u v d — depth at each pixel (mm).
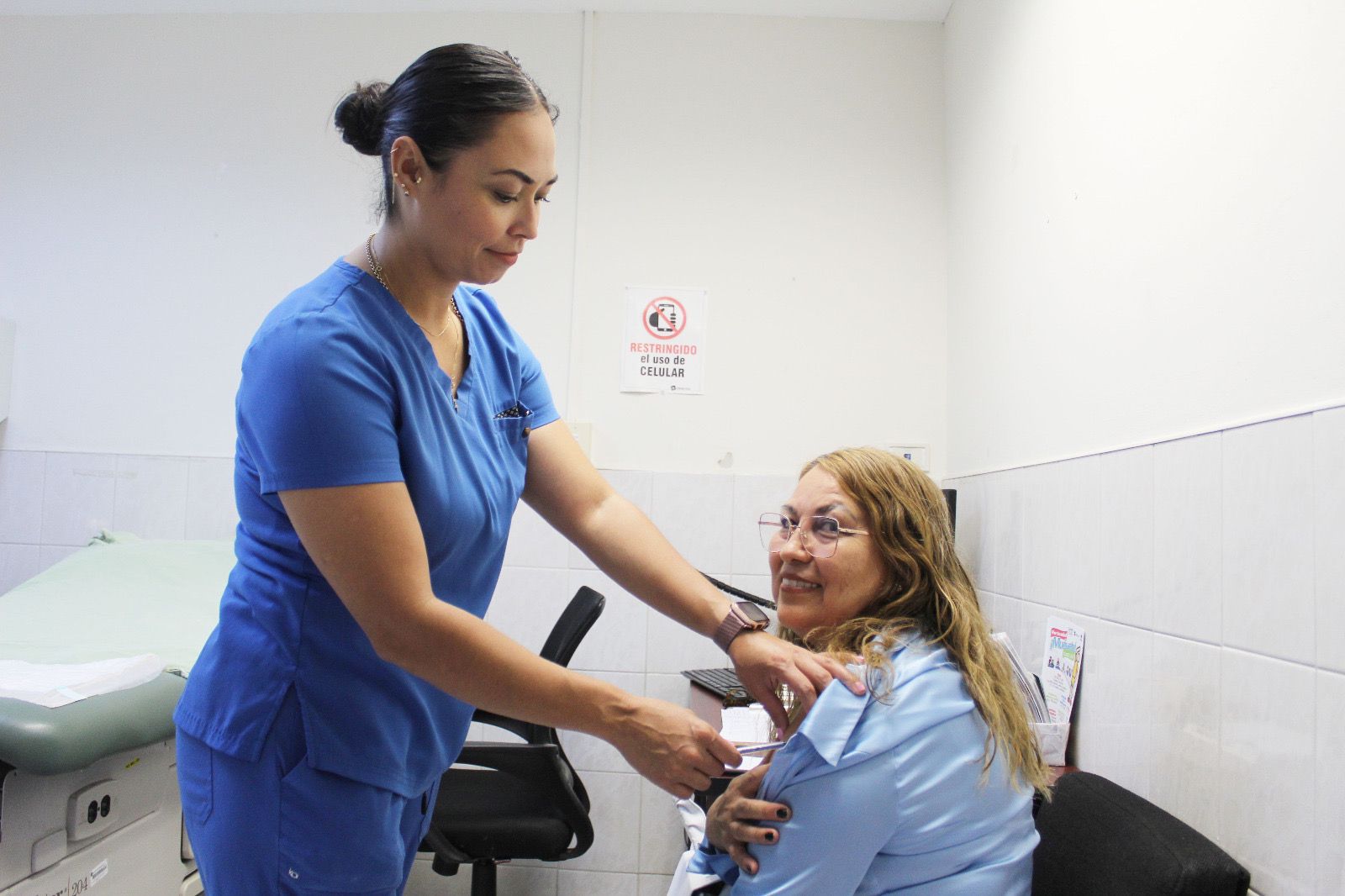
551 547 2967
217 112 3145
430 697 1182
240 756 1091
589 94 3080
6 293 3137
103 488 3061
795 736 1021
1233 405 1303
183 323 3105
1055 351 2014
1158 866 1075
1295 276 1165
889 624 1157
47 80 3184
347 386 1026
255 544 1139
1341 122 1084
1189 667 1399
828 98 3082
